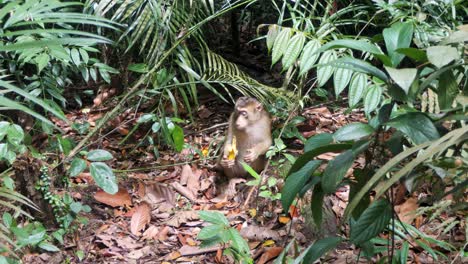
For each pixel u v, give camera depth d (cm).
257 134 411
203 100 518
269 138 415
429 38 326
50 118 496
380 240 293
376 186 213
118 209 394
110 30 455
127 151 455
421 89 194
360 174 221
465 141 198
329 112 477
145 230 375
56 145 394
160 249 360
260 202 382
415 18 358
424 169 210
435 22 381
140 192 407
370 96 322
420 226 343
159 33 413
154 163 439
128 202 396
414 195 353
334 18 394
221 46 594
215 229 305
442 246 313
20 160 353
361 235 211
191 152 445
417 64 204
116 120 484
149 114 411
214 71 427
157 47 412
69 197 361
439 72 190
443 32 350
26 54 364
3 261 305
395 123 195
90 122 487
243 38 612
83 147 400
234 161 410
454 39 184
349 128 210
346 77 327
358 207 227
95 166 353
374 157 220
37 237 332
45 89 407
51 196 358
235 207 392
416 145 181
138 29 405
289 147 439
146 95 475
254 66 568
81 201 396
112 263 351
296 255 283
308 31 382
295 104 415
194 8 412
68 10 411
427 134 190
